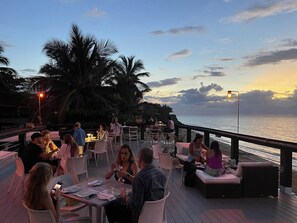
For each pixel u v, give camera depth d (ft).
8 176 21.16
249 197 16.37
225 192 16.24
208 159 17.06
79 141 24.64
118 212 10.86
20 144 27.02
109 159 28.96
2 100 68.39
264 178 16.46
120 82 68.23
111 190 10.69
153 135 43.47
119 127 39.06
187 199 16.06
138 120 49.55
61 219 9.80
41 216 7.94
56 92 60.59
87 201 9.55
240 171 16.58
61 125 47.16
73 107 59.47
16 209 14.37
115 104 63.26
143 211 8.30
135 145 40.83
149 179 9.29
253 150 23.70
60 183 10.75
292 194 17.06
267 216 13.60
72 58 61.16
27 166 17.13
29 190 8.20
